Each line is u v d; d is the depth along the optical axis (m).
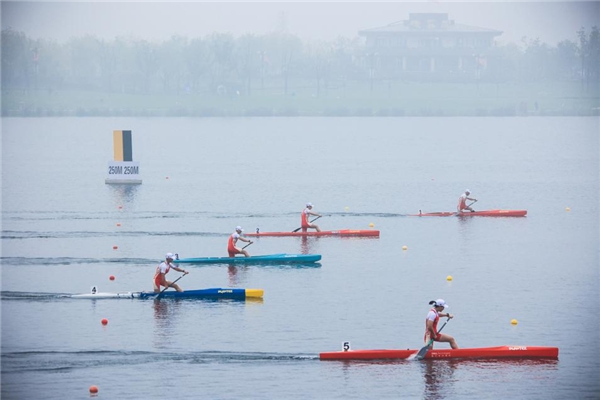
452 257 178.50
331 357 118.62
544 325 132.12
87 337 126.75
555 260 176.25
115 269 168.12
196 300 145.38
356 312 138.50
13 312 138.88
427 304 143.12
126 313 138.00
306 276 161.50
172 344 123.88
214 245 192.62
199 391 108.62
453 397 107.31
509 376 113.56
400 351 119.12
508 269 167.88
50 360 118.12
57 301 145.12
